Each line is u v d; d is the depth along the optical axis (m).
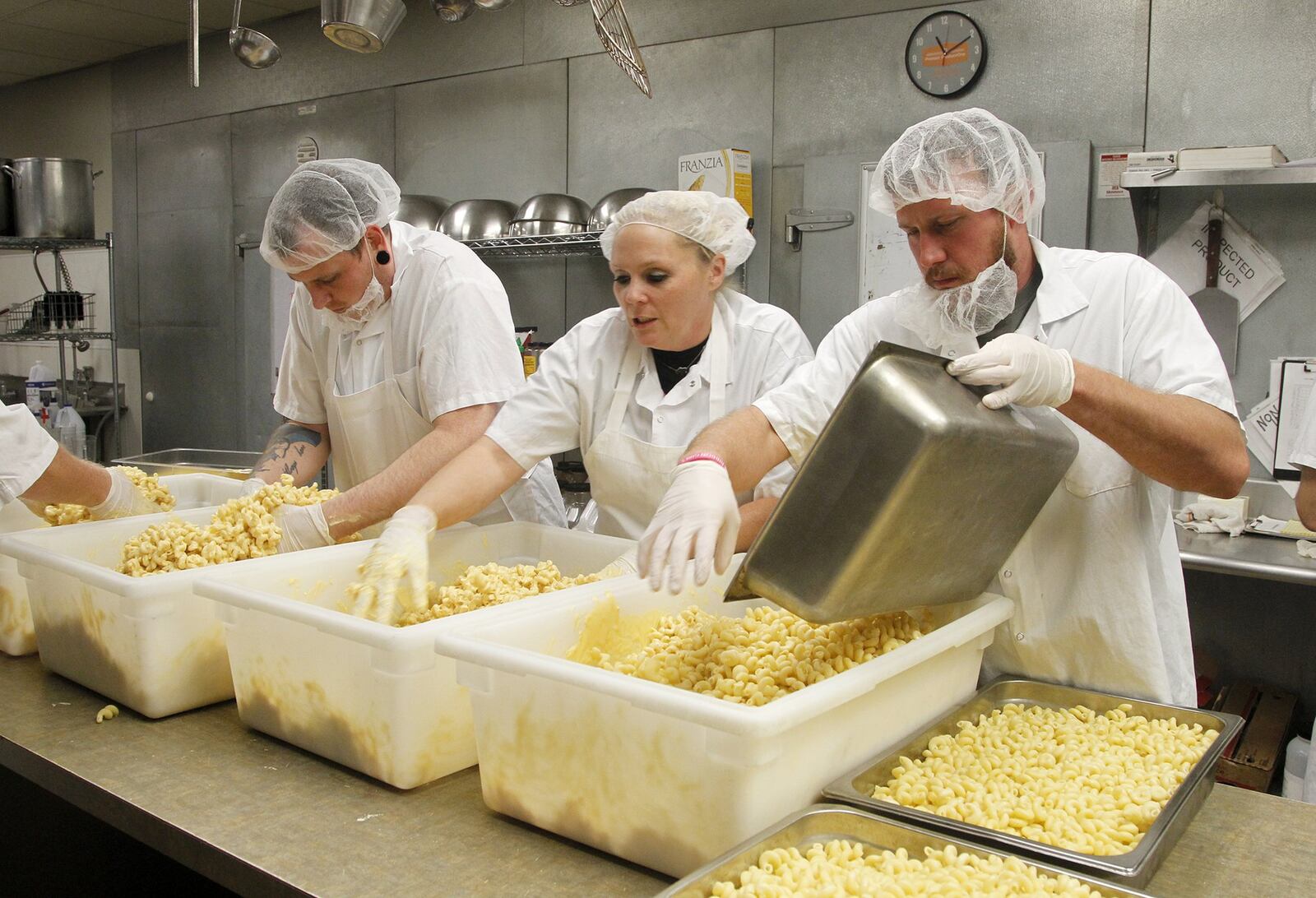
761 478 1.46
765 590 1.10
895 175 1.32
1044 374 1.14
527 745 1.10
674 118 3.86
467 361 2.00
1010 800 1.08
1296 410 2.89
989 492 1.12
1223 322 2.97
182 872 1.93
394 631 1.18
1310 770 1.96
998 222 1.33
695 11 3.77
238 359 5.23
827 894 0.87
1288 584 2.97
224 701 1.52
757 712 0.93
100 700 1.53
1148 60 2.98
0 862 1.77
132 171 5.59
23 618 1.73
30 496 1.76
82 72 5.78
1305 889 1.00
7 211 4.54
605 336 1.96
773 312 1.94
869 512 1.01
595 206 3.73
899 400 1.00
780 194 3.65
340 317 2.11
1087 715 1.34
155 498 2.01
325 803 1.18
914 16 3.32
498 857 1.07
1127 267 1.46
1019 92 3.18
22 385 6.11
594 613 1.36
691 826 0.99
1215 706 2.89
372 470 2.25
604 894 1.00
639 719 1.01
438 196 4.52
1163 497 1.47
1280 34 2.80
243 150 5.12
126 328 5.71
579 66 4.07
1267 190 2.88
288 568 1.55
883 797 1.11
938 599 1.28
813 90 3.54
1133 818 1.05
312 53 4.82
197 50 2.24
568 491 3.71
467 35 4.36
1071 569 1.46
